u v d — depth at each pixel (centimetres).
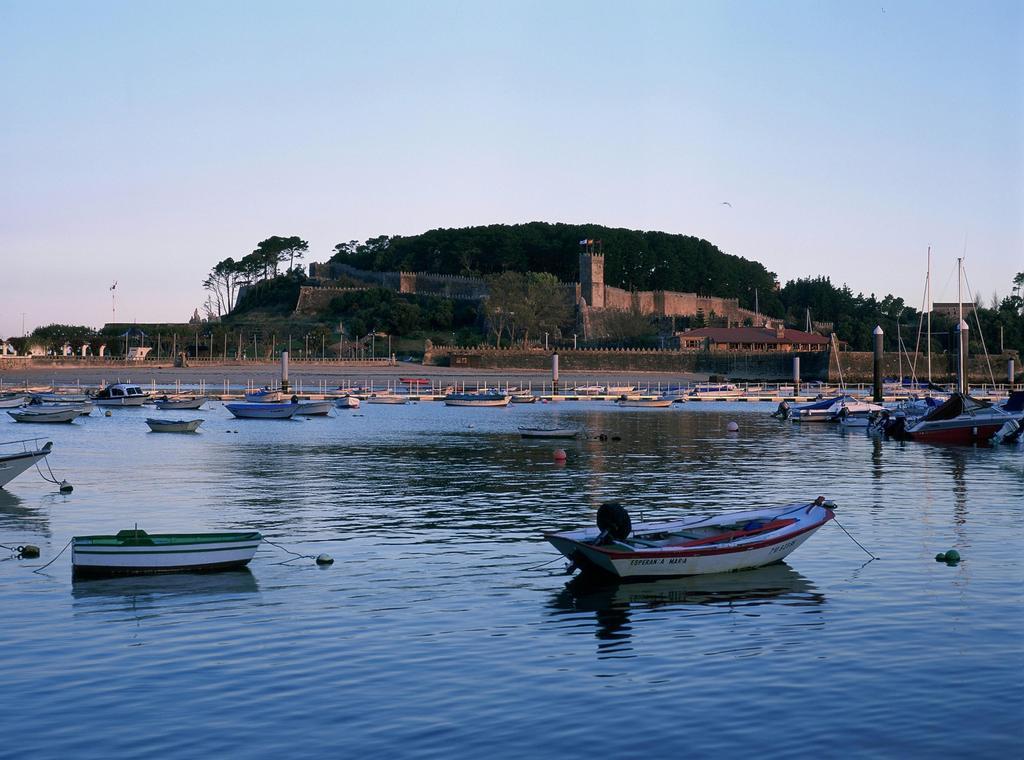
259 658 2448
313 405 12756
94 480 5797
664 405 15438
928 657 2447
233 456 7294
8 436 9219
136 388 14438
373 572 3353
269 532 4084
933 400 10800
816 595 3036
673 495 5225
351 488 5469
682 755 1906
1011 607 2894
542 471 6350
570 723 2053
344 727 2033
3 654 2470
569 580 3241
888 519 4394
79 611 2859
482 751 1927
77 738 1980
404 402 16088
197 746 1945
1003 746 1934
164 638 2605
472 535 4019
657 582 3203
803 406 12094
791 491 5381
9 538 3969
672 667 2389
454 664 2411
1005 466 6681
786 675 2327
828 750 1922
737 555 3284
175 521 4359
